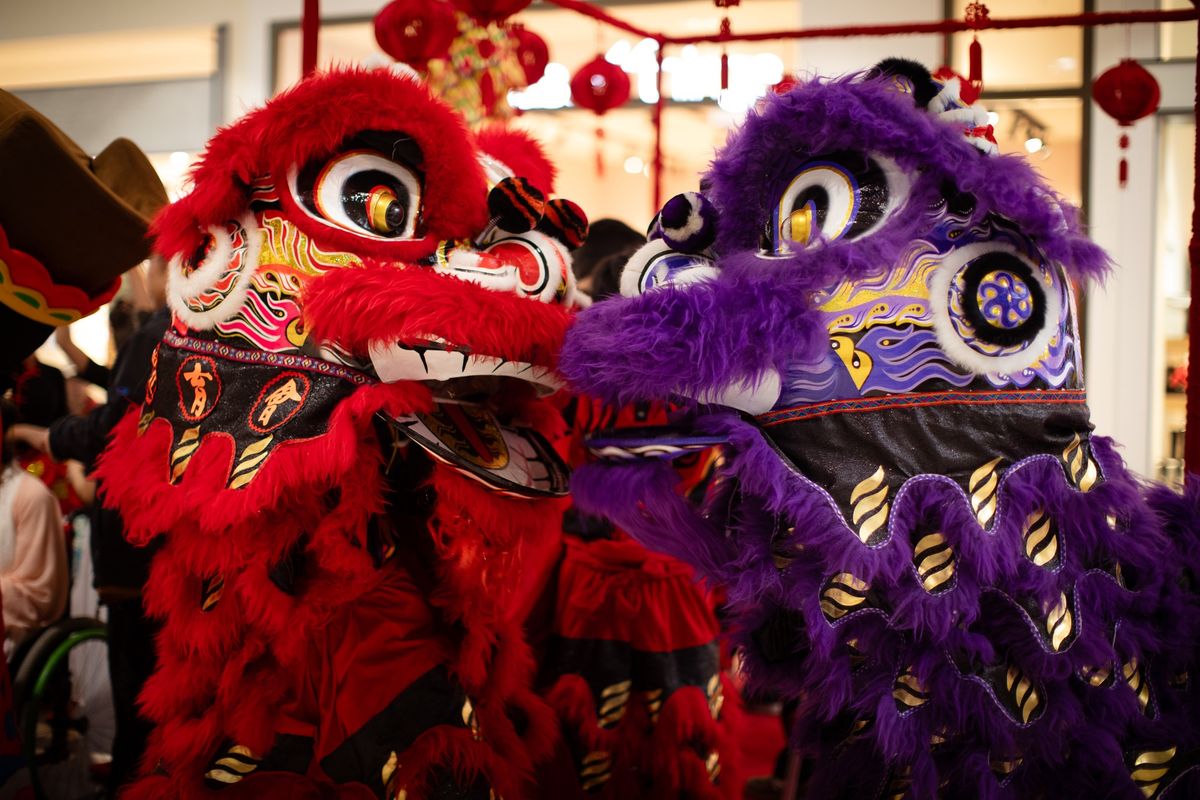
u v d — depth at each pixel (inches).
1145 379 178.4
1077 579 55.9
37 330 68.8
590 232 105.3
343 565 60.0
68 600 112.9
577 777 86.5
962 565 53.7
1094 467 58.3
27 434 112.3
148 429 64.0
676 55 212.1
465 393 68.0
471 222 63.7
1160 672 59.4
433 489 65.4
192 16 241.9
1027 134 184.2
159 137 249.1
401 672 62.8
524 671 72.7
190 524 60.4
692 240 61.4
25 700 97.0
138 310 122.1
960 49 181.6
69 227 66.6
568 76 217.3
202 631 60.5
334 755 61.3
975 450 54.7
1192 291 69.9
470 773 63.5
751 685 61.1
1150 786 57.7
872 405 55.1
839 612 54.3
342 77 60.0
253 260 61.3
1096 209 179.9
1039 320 56.8
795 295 55.4
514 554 65.1
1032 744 55.1
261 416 59.3
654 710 86.8
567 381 60.4
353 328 55.7
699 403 59.1
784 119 58.5
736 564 58.6
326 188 60.8
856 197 57.5
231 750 60.9
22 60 259.1
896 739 52.9
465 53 101.7
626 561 88.0
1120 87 98.9
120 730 91.0
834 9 185.2
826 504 54.1
